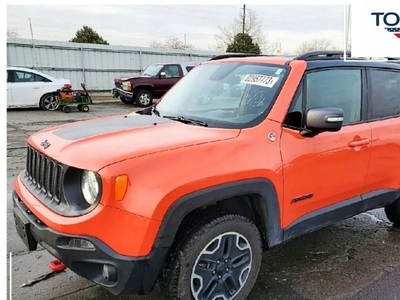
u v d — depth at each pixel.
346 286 3.02
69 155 2.28
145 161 2.18
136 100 16.50
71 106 14.76
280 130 2.73
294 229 2.87
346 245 3.74
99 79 21.66
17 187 2.77
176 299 2.37
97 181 2.10
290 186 2.74
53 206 2.29
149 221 2.11
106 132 2.64
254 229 2.63
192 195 2.24
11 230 3.89
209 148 2.40
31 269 3.19
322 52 3.26
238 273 2.62
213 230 2.40
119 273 2.12
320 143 2.91
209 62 3.80
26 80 14.23
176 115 3.20
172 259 2.33
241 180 2.44
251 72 3.16
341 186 3.14
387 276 3.18
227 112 2.95
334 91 3.16
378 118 3.49
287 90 2.85
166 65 16.94
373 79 3.50
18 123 11.55
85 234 2.08
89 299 2.79
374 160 3.39
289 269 3.27
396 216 4.04
